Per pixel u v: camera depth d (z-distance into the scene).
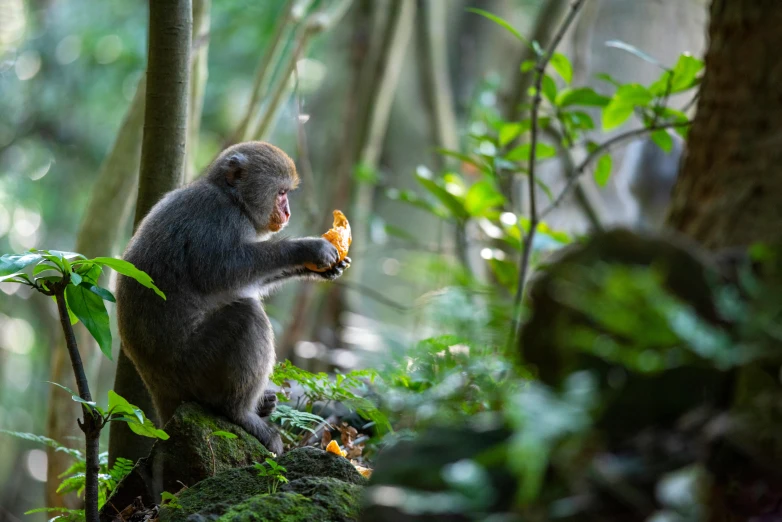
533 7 25.89
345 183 17.98
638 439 3.86
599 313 3.85
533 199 8.45
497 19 8.30
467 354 6.32
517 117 15.01
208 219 7.80
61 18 24.25
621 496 3.65
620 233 4.29
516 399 3.36
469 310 6.48
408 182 24.42
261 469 5.87
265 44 23.36
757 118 5.16
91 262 5.26
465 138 16.55
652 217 17.44
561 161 15.02
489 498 3.75
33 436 7.14
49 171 24.64
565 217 16.31
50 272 12.84
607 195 17.31
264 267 7.85
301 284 16.25
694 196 5.40
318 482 5.48
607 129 8.64
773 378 3.94
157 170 7.79
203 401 7.23
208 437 6.61
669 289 4.17
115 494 6.52
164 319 7.27
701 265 4.18
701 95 5.57
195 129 11.55
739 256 4.57
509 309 6.53
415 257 16.45
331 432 8.08
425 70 19.33
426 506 3.67
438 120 19.36
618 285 3.77
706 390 3.92
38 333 26.05
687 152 5.59
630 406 3.94
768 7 5.18
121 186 10.70
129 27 23.78
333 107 24.09
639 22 18.17
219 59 24.09
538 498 3.65
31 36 24.28
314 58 24.50
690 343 3.73
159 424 7.66
